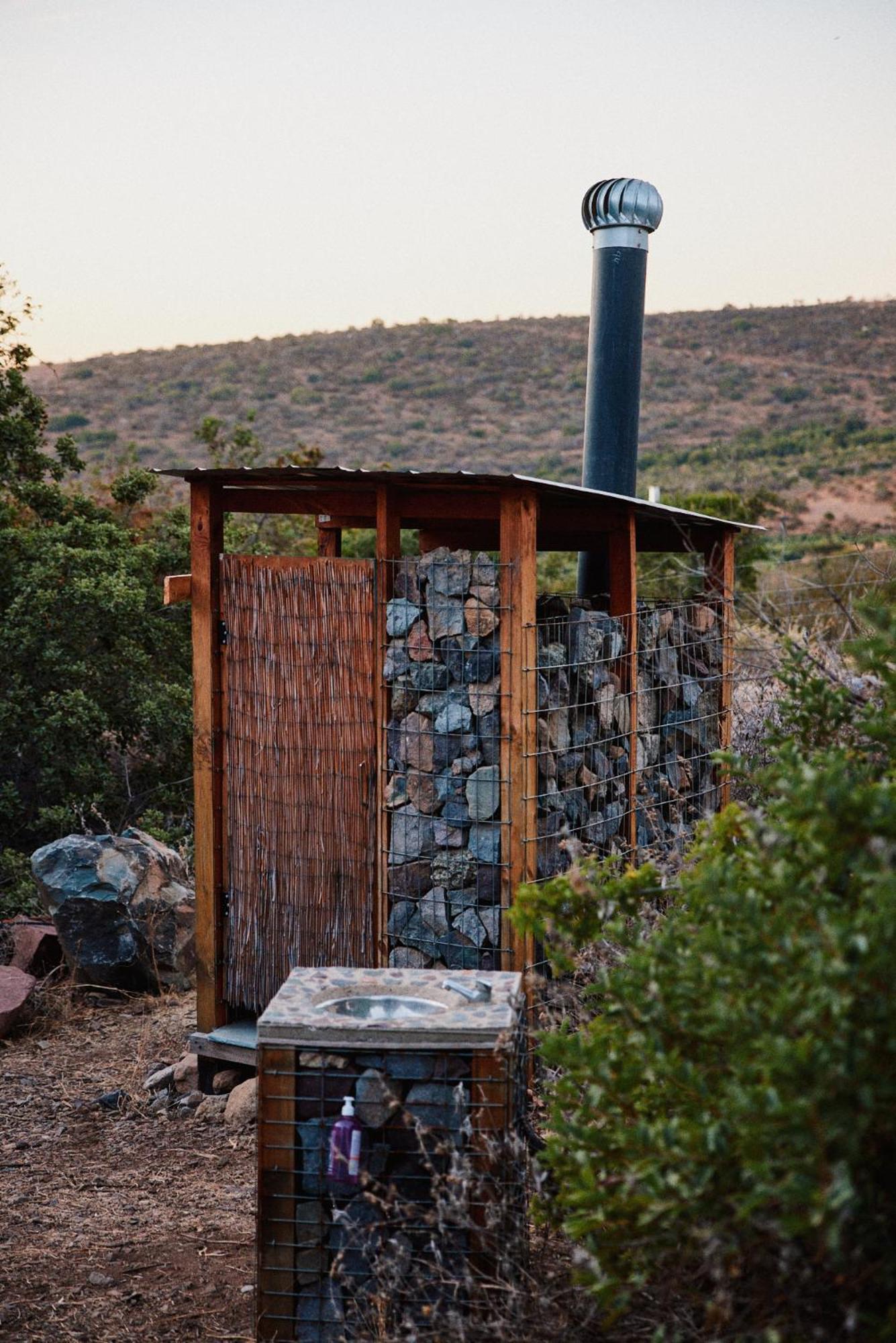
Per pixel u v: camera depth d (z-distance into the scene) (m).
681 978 2.40
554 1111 2.87
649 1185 2.24
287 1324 3.11
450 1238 2.98
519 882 4.80
